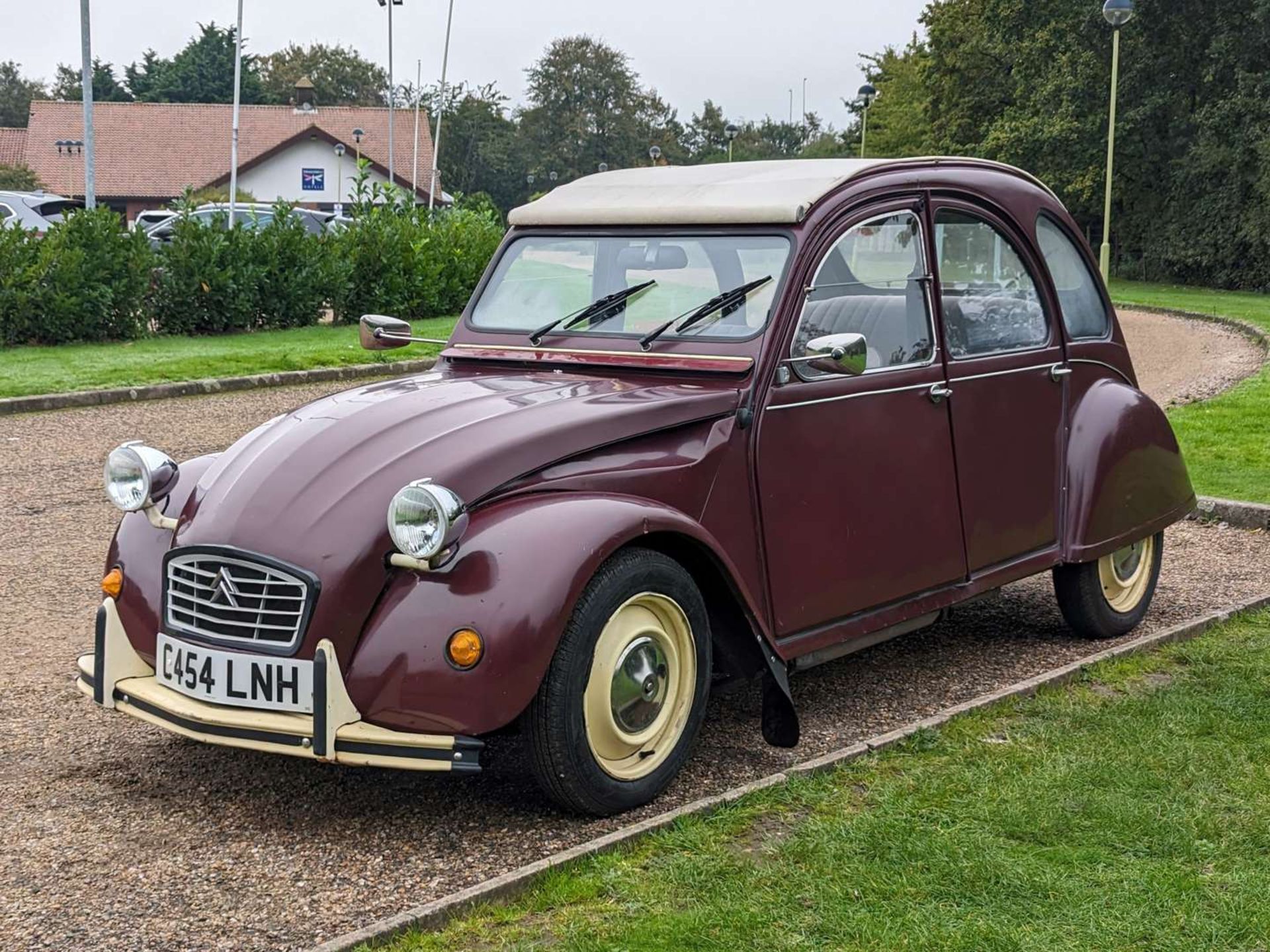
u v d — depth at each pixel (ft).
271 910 10.85
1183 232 135.13
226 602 12.33
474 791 13.43
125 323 55.16
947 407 16.24
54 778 13.69
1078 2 136.46
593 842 11.64
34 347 51.90
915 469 15.78
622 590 12.35
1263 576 22.53
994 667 17.79
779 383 14.14
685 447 13.57
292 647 11.92
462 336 16.51
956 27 157.69
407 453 12.62
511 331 16.16
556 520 12.08
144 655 13.26
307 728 11.81
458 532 11.72
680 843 11.82
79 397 40.81
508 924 10.52
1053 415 18.07
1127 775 13.29
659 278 15.33
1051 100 140.46
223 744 12.15
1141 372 54.13
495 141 349.00
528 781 13.74
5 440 34.91
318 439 13.17
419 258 65.82
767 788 12.91
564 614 11.75
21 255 52.21
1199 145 131.34
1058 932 10.23
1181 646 18.06
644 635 12.80
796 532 14.39
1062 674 16.55
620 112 364.79
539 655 11.62
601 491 12.84
